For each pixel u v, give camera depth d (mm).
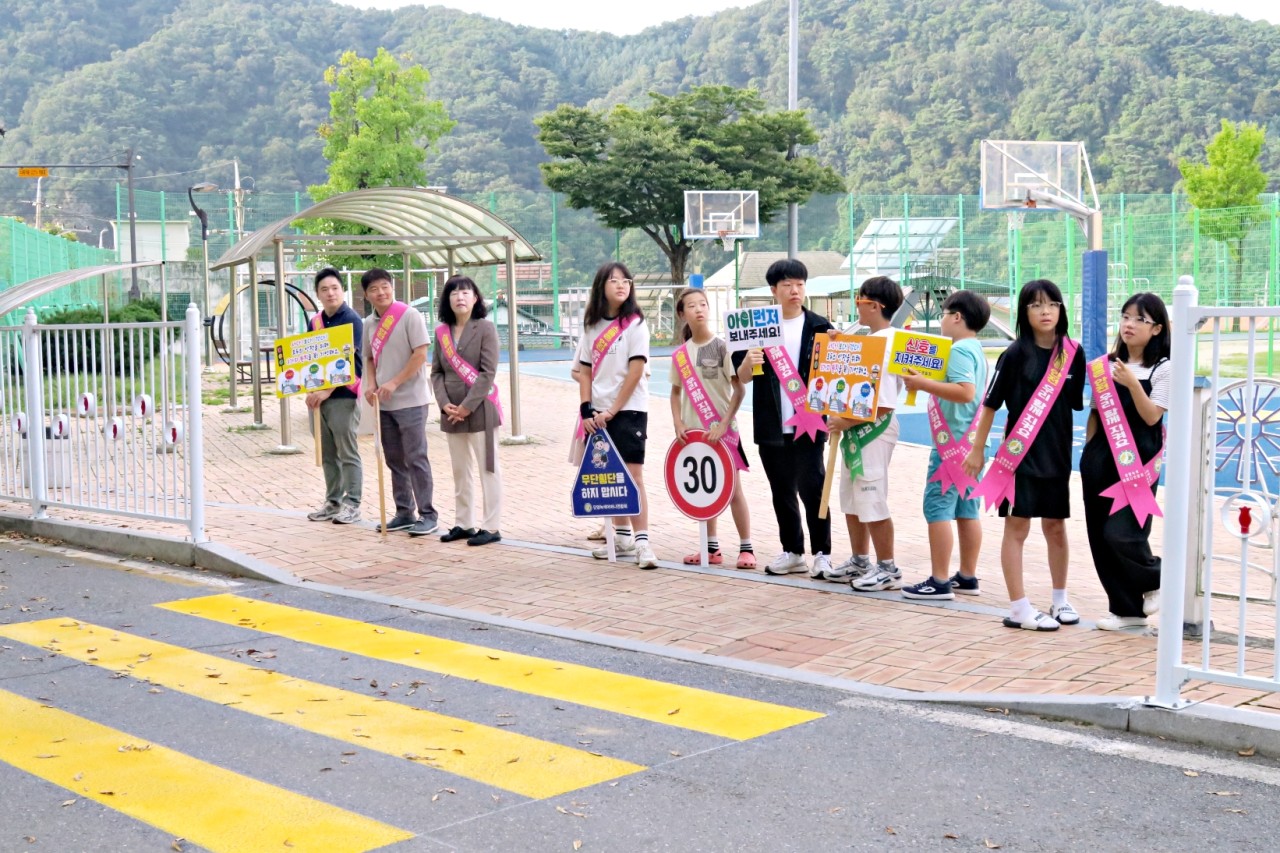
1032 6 100812
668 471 8047
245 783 4367
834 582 7469
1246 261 34812
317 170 105938
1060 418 6129
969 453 6652
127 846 3850
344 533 9266
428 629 6605
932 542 6902
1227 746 4539
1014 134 88562
